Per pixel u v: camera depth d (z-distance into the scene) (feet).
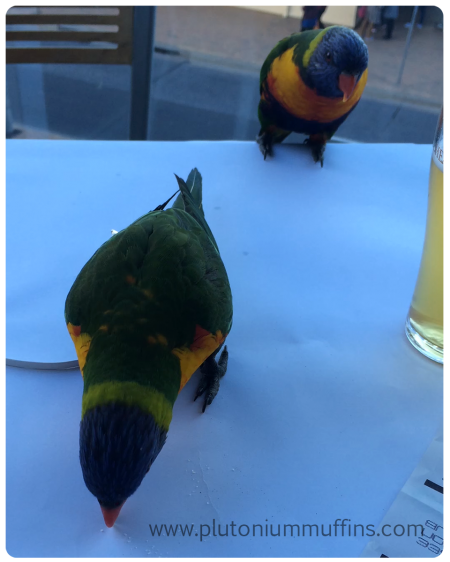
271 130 1.55
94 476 0.57
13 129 2.88
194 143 1.41
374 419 0.78
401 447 0.74
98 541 0.62
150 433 0.60
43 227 1.10
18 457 0.69
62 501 0.65
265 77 1.47
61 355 0.83
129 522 0.64
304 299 0.98
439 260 0.78
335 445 0.74
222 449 0.72
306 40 1.38
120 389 0.62
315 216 1.20
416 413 0.79
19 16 1.61
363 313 0.96
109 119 3.03
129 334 0.68
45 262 1.01
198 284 0.75
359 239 1.14
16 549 0.60
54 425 0.73
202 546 0.62
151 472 0.69
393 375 0.85
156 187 1.24
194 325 0.73
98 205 1.17
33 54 1.68
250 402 0.79
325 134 1.50
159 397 0.64
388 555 0.61
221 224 1.16
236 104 3.21
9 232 1.08
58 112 3.04
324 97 1.37
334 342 0.90
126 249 0.76
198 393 0.79
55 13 1.69
